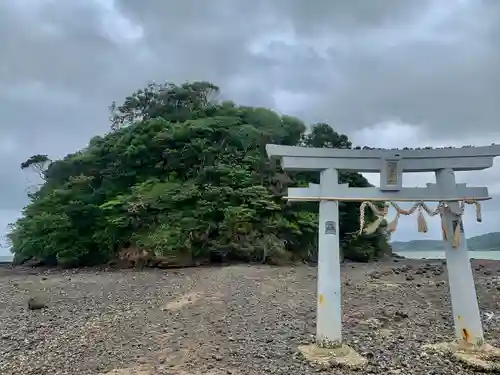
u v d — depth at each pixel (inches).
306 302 624.4
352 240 1229.1
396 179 415.2
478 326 400.8
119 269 1018.1
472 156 420.2
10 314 597.0
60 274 971.3
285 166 414.0
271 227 1065.5
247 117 1408.7
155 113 1550.2
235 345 448.1
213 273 864.9
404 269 898.1
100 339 479.5
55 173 1337.4
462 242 411.2
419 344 435.2
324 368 373.4
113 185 1206.9
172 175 1173.1
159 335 489.1
